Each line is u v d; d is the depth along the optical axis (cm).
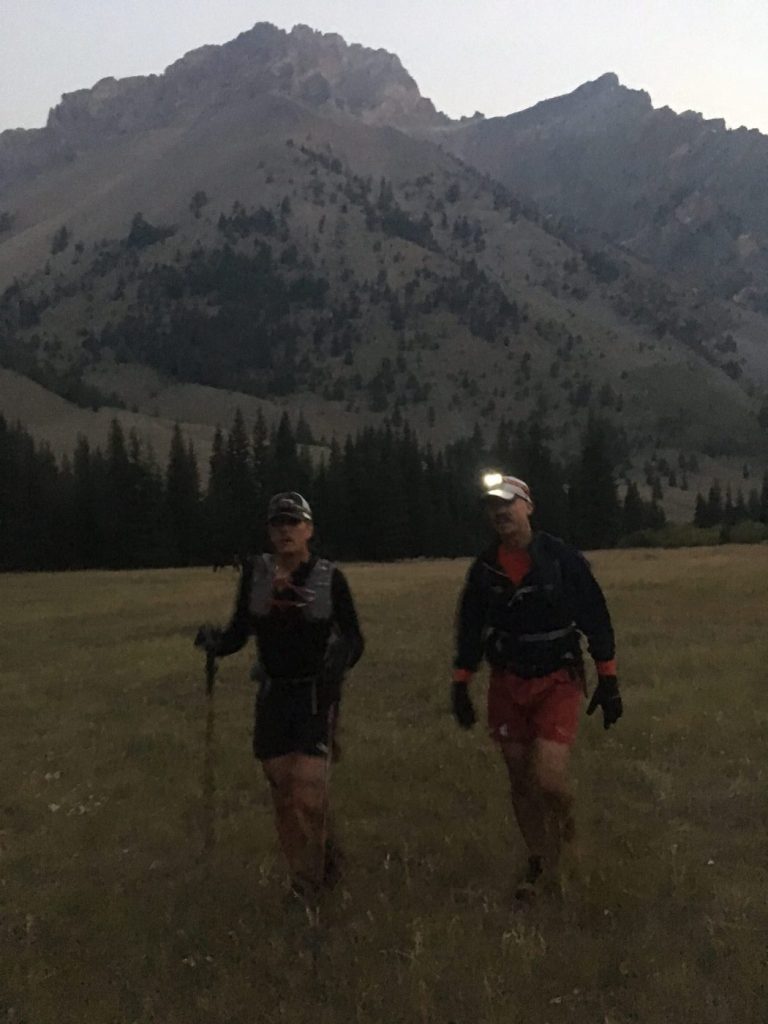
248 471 10519
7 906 592
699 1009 427
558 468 13650
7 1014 457
